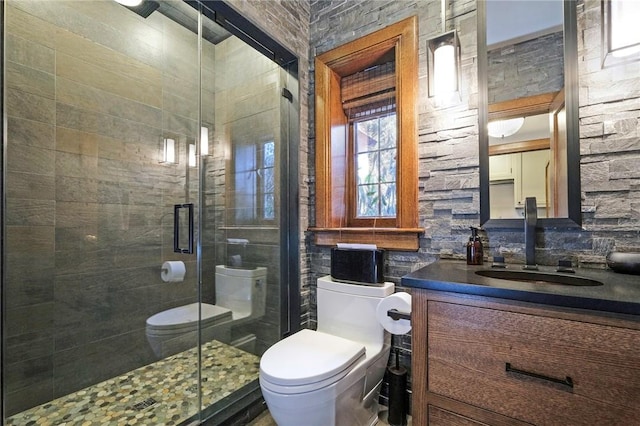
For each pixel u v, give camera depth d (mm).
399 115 1540
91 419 1387
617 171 1048
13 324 1388
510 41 1271
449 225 1390
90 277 1684
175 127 2117
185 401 1513
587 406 662
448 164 1397
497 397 767
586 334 666
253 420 1462
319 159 1846
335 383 1071
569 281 973
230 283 2066
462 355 820
